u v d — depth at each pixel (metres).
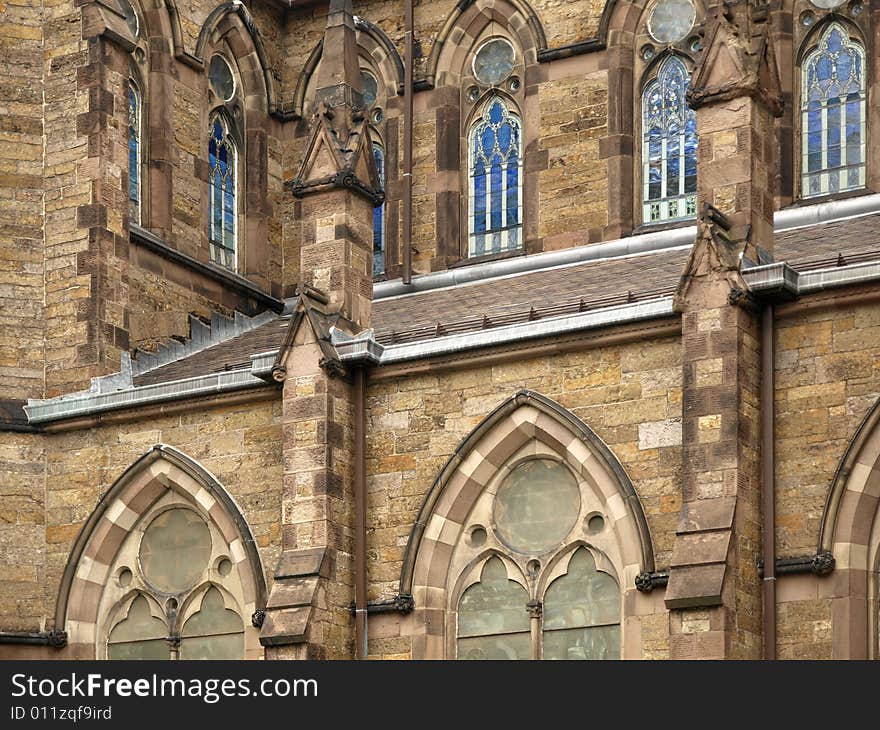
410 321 56.25
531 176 60.91
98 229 57.47
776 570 46.31
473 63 63.03
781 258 51.50
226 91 64.69
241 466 53.88
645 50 60.50
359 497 51.62
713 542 45.72
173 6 62.31
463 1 62.69
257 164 64.81
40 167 58.31
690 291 47.62
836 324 47.03
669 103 60.03
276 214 65.19
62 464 56.34
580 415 49.66
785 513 46.66
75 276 57.50
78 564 55.53
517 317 51.66
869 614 45.97
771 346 47.41
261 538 53.19
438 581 50.88
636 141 60.16
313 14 65.88
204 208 62.72
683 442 47.03
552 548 49.97
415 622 50.66
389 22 64.25
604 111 60.28
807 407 46.97
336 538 51.12
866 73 57.22
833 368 46.88
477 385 51.09
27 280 57.72
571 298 53.75
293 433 51.72
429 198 62.47
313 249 53.59
